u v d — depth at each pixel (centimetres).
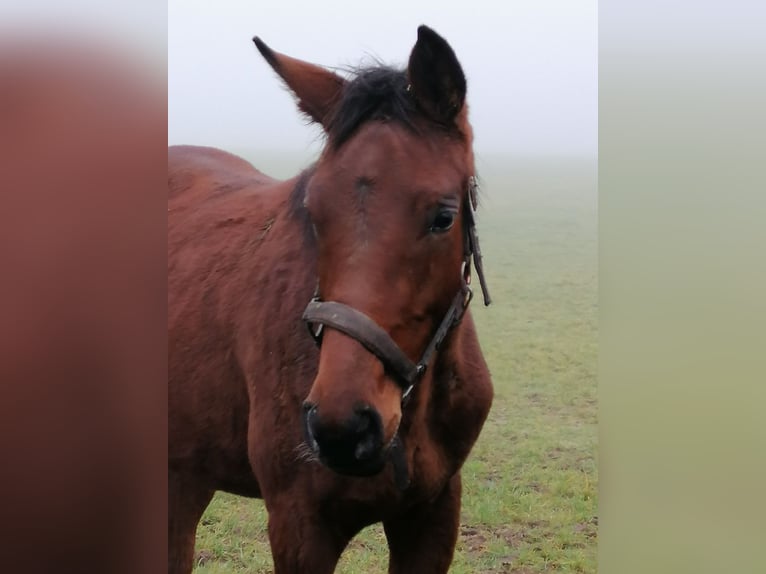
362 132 228
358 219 218
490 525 480
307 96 261
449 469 281
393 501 264
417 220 220
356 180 220
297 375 266
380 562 443
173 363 331
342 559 446
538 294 1202
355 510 266
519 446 607
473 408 281
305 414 214
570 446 608
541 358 855
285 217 309
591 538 463
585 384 767
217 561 444
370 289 215
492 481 542
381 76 235
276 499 275
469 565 434
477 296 1114
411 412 253
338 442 205
